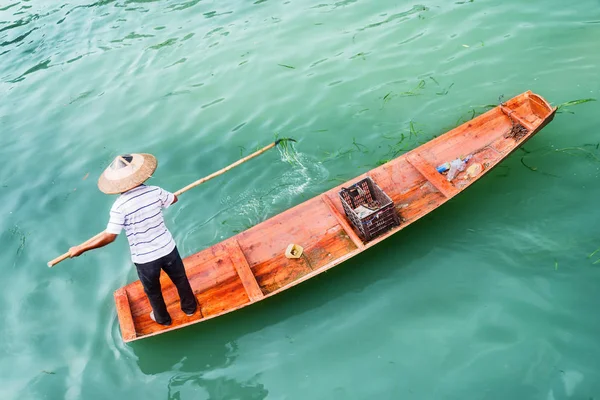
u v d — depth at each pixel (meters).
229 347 4.93
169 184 6.96
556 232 5.13
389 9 9.48
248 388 4.58
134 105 8.73
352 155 6.73
